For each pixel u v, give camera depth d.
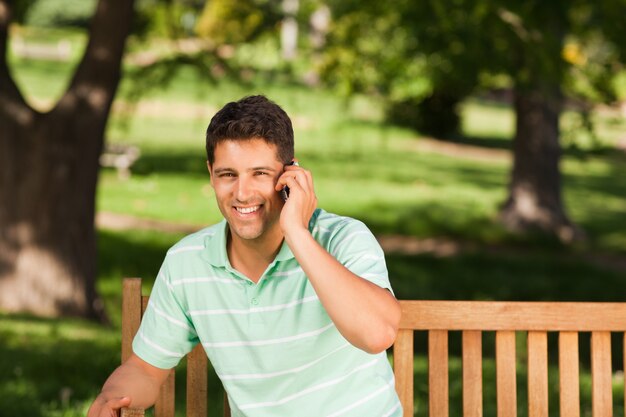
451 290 16.06
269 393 3.18
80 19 52.66
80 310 11.31
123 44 11.14
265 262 3.13
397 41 15.27
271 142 2.99
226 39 12.87
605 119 14.76
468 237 21.23
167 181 24.25
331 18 15.43
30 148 11.03
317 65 15.30
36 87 35.84
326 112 35.62
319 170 28.00
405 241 20.67
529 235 20.98
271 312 3.12
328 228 3.20
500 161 33.91
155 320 3.31
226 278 3.16
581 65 14.22
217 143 3.00
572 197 27.69
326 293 2.82
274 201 3.03
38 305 11.11
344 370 3.14
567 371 3.65
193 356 3.60
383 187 26.38
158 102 35.50
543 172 21.38
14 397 6.98
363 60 15.34
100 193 22.41
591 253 20.70
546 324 3.61
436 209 23.66
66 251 11.23
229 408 3.59
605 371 3.66
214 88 12.33
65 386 7.41
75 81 11.17
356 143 32.94
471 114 43.78
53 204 11.10
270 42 13.34
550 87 13.52
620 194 29.12
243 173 2.99
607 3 13.84
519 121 21.55
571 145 14.85
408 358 3.59
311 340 3.10
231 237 3.20
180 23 13.14
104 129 11.30
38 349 8.56
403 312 3.58
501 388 3.62
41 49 44.94
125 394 3.23
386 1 14.43
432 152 33.94
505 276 17.30
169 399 3.60
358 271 3.03
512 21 12.77
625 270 19.14
